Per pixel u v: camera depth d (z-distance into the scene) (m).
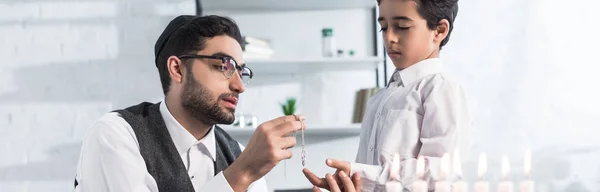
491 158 3.35
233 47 1.52
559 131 3.38
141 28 3.33
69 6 3.33
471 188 3.33
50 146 3.27
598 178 3.37
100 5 3.33
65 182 3.26
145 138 1.52
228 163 1.68
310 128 3.06
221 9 3.33
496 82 3.38
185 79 1.51
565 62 3.39
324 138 3.35
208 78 1.50
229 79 1.51
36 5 3.31
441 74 1.77
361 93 3.12
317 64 3.18
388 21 1.74
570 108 3.38
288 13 3.35
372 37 3.35
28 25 3.30
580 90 3.39
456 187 1.21
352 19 3.35
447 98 1.71
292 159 3.32
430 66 1.78
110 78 3.30
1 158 3.24
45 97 3.28
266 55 3.14
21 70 3.28
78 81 3.30
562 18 3.40
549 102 3.38
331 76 3.33
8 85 3.27
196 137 1.58
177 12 3.34
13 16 3.30
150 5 3.33
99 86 3.30
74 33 3.31
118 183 1.44
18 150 3.25
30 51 3.29
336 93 3.33
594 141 3.38
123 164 1.45
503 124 3.37
